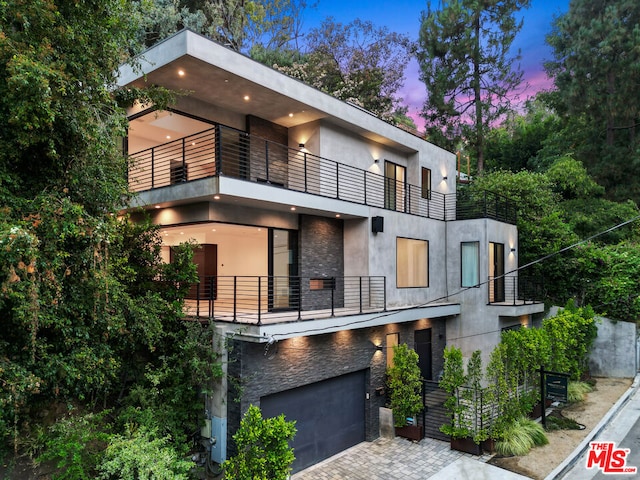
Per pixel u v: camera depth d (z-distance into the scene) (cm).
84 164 662
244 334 789
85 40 640
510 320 1466
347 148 1275
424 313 1259
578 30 2298
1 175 573
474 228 1454
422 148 1538
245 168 1139
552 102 2672
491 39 2528
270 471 688
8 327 609
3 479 644
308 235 1135
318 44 2884
